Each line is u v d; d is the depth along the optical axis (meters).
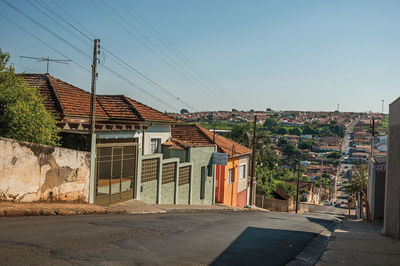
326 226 15.81
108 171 14.24
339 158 152.62
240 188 32.38
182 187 21.16
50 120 12.44
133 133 16.62
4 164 9.65
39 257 5.50
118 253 6.21
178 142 23.00
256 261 6.77
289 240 9.70
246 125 48.53
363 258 7.31
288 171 83.75
